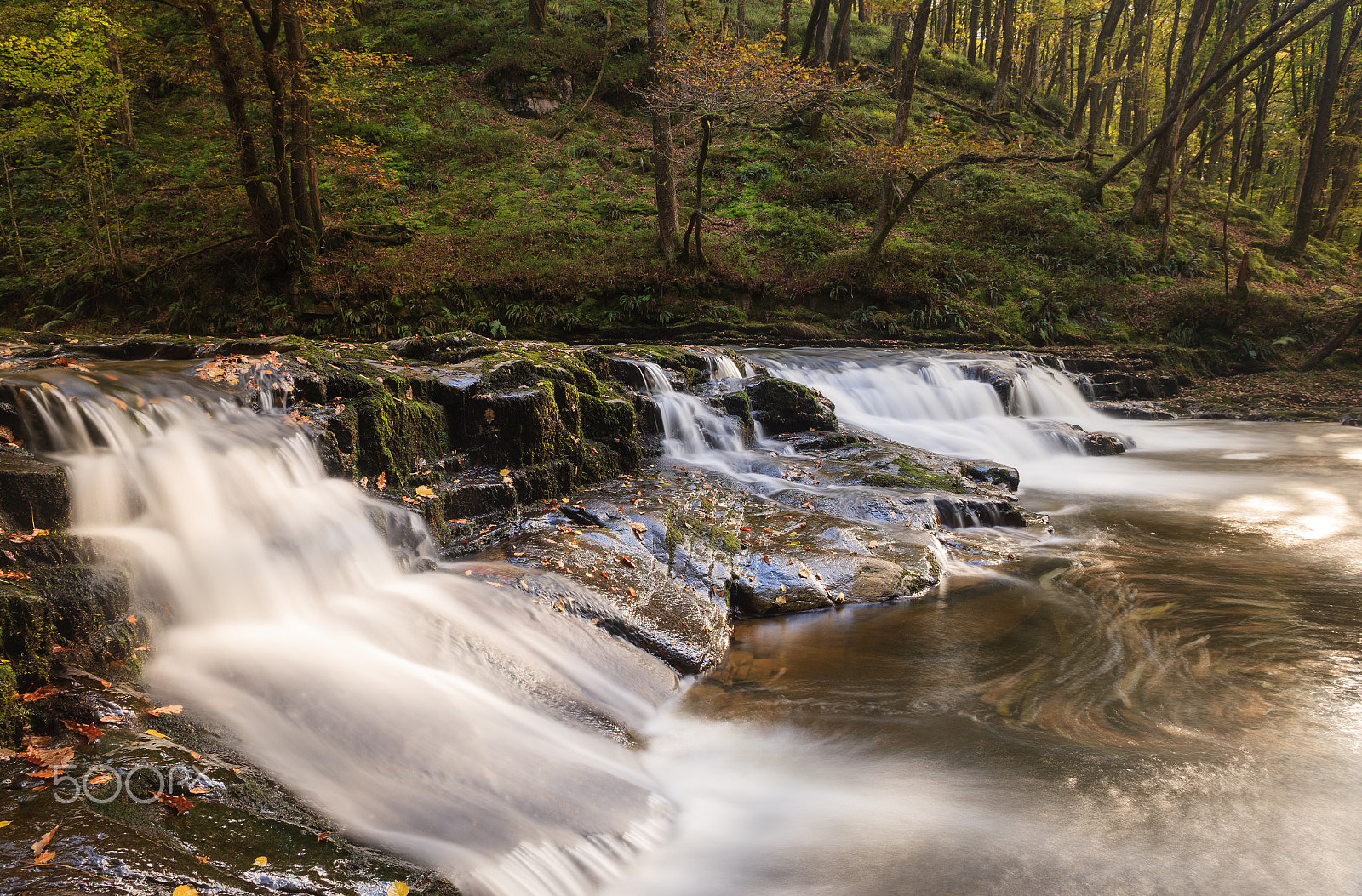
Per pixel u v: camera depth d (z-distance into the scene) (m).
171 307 19.33
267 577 5.07
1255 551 8.48
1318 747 4.54
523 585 5.82
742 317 20.88
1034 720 4.96
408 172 25.06
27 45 17.30
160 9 23.97
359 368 7.24
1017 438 13.80
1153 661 5.77
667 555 6.97
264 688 4.07
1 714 3.23
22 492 4.31
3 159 20.89
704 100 19.70
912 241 24.06
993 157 22.14
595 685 5.09
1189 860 3.58
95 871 2.56
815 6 27.69
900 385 15.34
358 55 19.89
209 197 22.06
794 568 7.20
